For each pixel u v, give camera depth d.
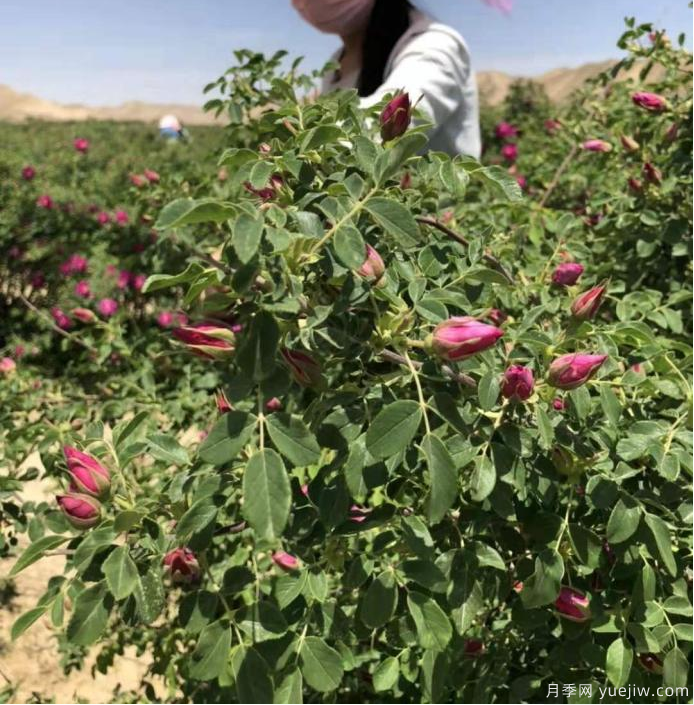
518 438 0.94
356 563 0.95
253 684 0.78
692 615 1.08
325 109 1.19
